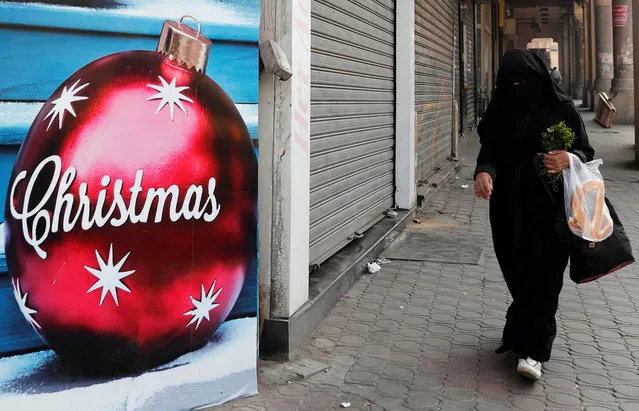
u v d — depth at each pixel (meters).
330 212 5.39
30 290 2.69
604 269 3.62
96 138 2.81
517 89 3.77
